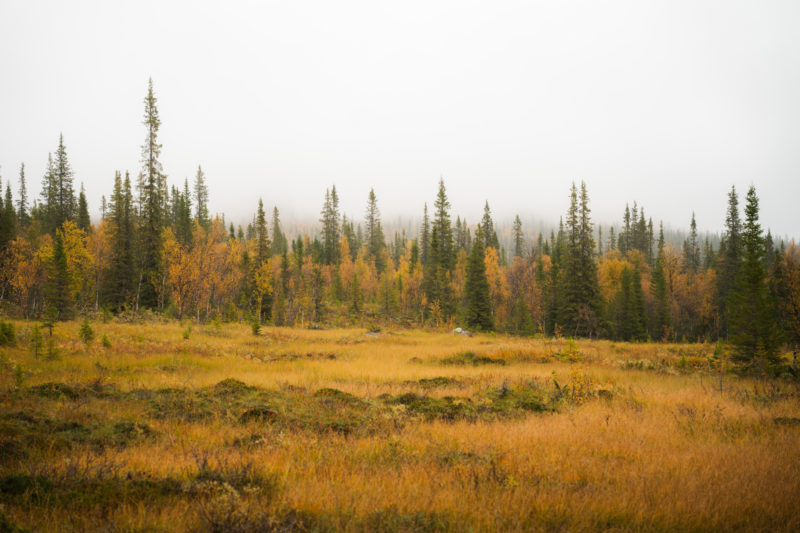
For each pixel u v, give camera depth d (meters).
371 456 6.92
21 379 11.08
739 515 4.87
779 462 6.70
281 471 6.04
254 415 9.47
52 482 5.01
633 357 26.45
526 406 11.79
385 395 12.55
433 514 4.82
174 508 4.66
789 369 19.17
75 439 7.07
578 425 9.42
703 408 11.52
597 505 5.07
